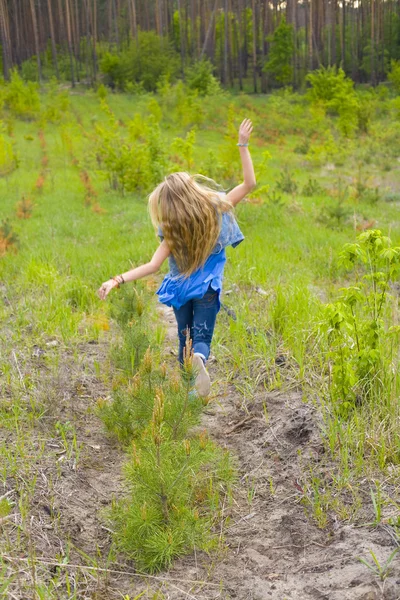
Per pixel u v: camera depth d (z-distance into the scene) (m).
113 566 3.04
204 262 4.00
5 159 22.06
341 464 3.64
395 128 33.50
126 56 58.53
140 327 4.95
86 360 5.45
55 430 4.20
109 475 3.82
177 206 3.87
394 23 68.56
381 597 2.61
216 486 3.67
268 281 7.47
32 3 59.31
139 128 25.17
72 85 58.22
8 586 2.75
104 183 19.28
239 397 4.76
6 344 5.58
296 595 2.74
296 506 3.42
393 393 4.05
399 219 12.85
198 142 31.91
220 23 70.69
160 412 3.06
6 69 59.25
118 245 10.10
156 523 3.12
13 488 3.47
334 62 65.81
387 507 3.23
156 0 69.75
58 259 8.80
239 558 3.09
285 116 43.50
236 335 5.59
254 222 11.84
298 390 4.68
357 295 4.20
